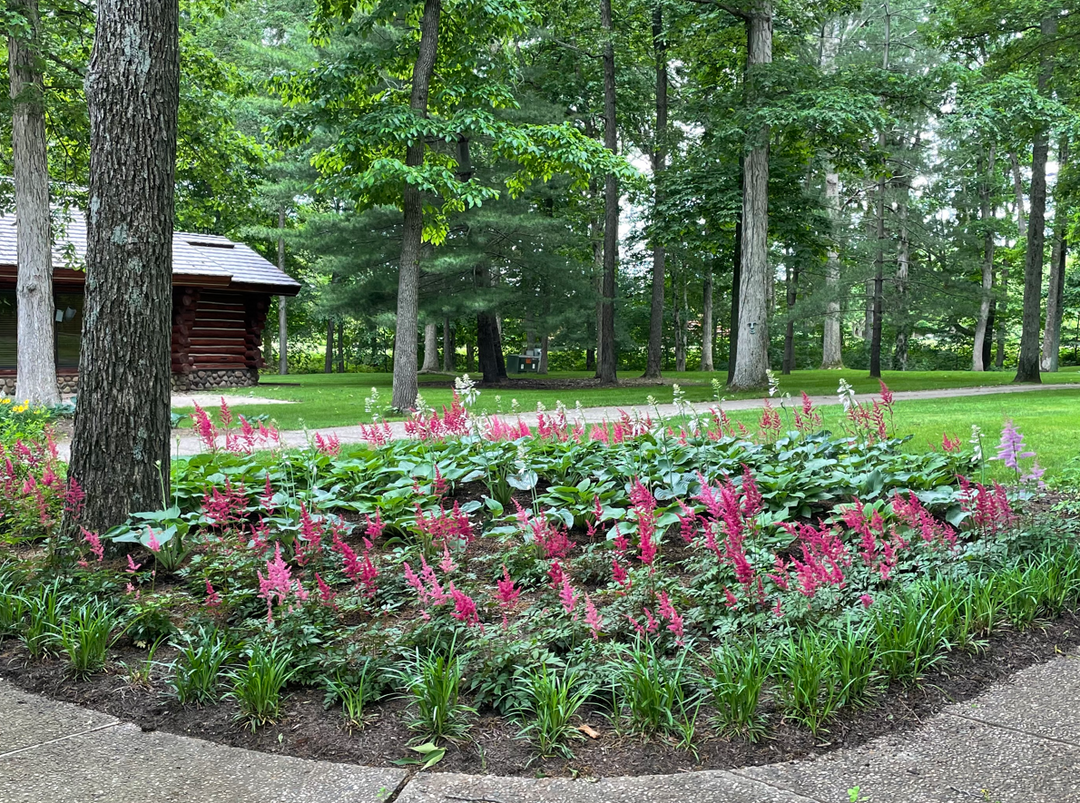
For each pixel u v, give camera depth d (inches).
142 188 185.2
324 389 885.8
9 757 99.3
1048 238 1261.1
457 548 165.3
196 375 864.9
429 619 125.0
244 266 906.7
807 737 101.3
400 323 559.8
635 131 1227.9
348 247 969.5
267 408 602.5
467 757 98.8
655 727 103.1
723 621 127.0
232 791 91.1
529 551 164.2
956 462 224.5
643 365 1941.4
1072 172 889.5
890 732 103.1
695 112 877.2
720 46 864.9
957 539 173.6
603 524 197.2
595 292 1038.4
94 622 133.3
